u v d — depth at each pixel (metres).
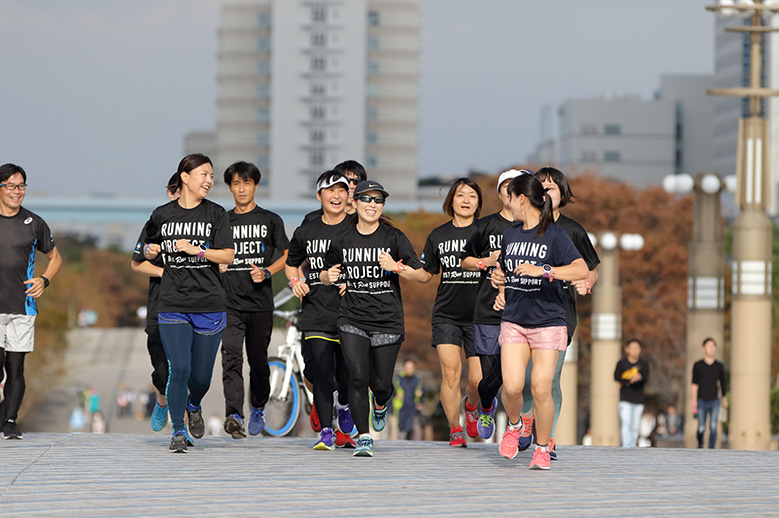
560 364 16.75
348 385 17.22
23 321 19.05
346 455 17.44
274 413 23.42
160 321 16.72
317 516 11.58
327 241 17.69
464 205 18.20
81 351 162.00
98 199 188.75
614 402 43.91
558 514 11.98
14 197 19.00
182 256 16.53
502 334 15.51
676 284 89.31
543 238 14.98
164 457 16.58
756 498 13.48
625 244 44.06
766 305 37.34
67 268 198.62
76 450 17.39
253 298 19.73
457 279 18.42
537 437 15.95
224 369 19.73
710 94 38.44
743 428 37.09
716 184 39.22
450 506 12.40
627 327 87.56
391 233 16.86
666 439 57.50
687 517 11.92
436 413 64.38
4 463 15.69
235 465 15.78
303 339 18.08
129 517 11.39
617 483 14.65
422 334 94.38
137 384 135.50
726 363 77.19
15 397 19.05
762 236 37.47
